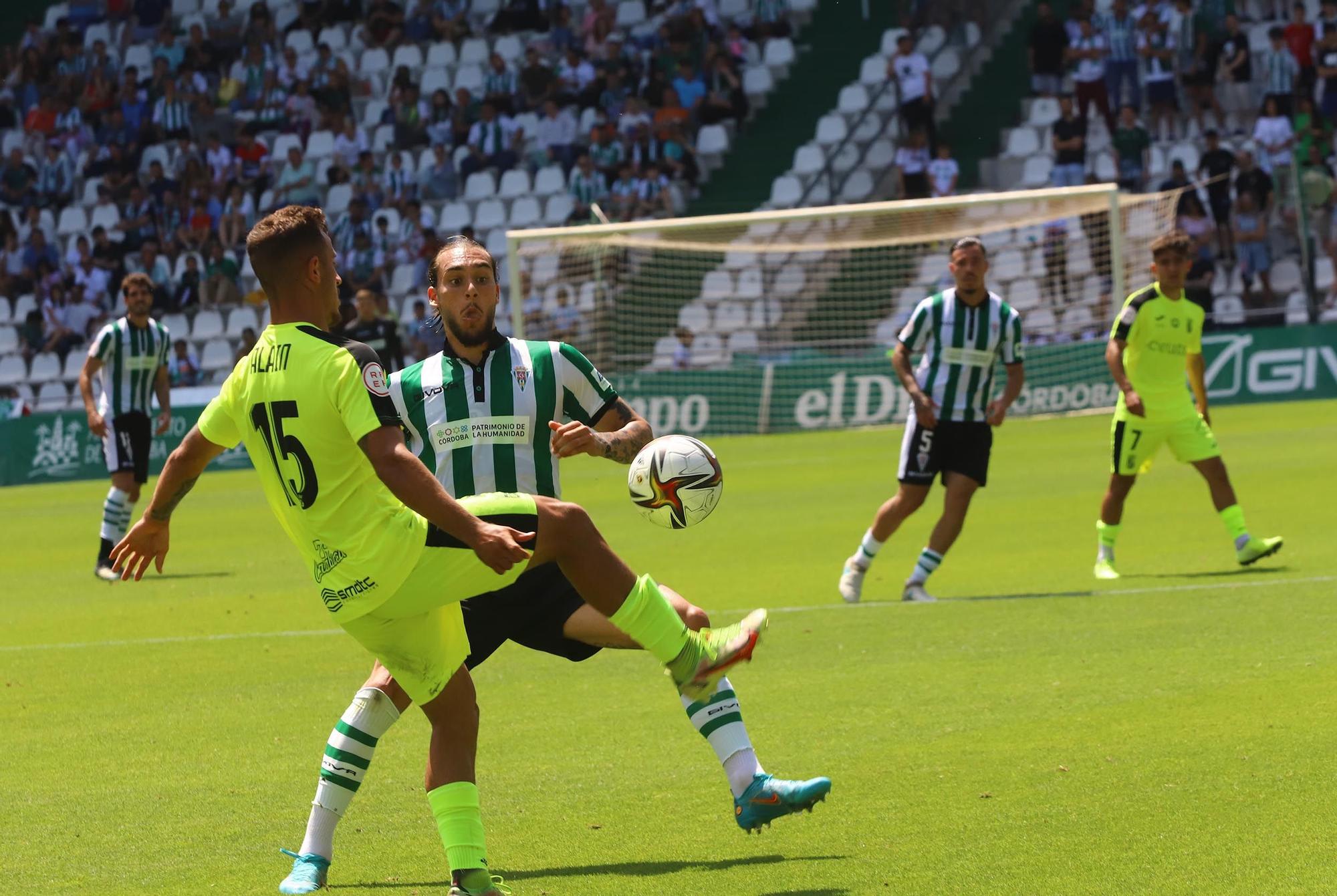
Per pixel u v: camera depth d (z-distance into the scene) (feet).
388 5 275.80
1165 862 32.37
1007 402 72.90
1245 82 223.10
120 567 34.47
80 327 241.14
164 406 99.40
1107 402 191.72
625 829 37.76
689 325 226.99
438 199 248.11
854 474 149.79
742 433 203.41
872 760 43.24
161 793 43.55
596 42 257.14
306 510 30.50
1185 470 128.57
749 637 31.86
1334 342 183.83
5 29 297.12
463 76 267.39
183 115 264.52
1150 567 79.51
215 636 73.20
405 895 33.24
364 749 34.71
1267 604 65.36
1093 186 173.17
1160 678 51.98
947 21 247.29
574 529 31.55
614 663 61.77
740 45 254.47
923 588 73.36
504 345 38.14
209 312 238.68
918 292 223.71
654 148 236.63
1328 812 35.35
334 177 248.73
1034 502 114.32
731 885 32.63
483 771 44.45
